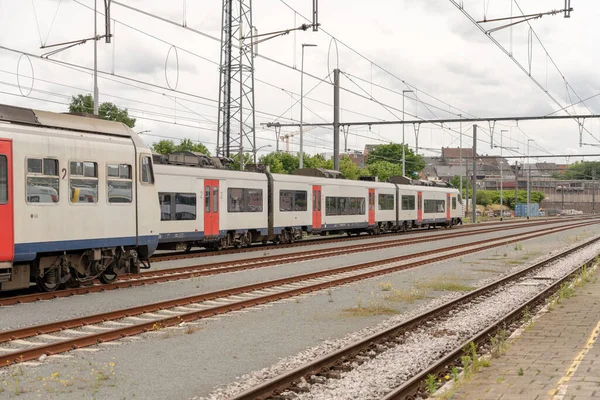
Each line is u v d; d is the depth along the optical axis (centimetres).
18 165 1477
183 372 946
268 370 957
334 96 4162
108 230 1723
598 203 15788
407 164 10812
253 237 3397
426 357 1052
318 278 2062
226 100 4188
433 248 3347
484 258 2850
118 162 1758
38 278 1603
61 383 877
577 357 965
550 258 2744
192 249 3394
